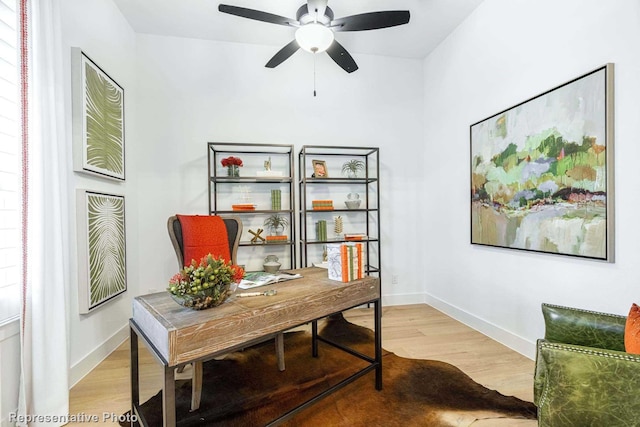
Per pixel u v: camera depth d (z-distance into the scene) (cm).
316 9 219
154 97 328
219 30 324
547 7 221
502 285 265
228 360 238
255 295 155
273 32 329
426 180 387
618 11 176
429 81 377
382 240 380
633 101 170
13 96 164
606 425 97
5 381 155
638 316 118
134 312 149
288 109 360
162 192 329
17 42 154
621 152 177
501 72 263
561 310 149
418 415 172
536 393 145
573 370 103
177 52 334
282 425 164
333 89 371
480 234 289
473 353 247
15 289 162
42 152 162
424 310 359
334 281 187
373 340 275
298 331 296
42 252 160
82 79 219
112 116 265
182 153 335
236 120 348
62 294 172
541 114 224
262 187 353
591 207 191
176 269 332
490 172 275
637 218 169
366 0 279
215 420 169
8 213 161
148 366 233
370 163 379
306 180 352
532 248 233
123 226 284
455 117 328
